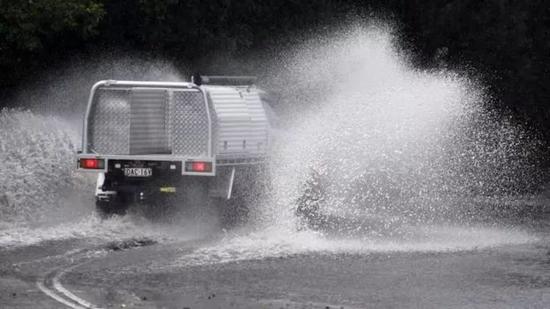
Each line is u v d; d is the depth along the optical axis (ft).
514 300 60.59
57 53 141.38
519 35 177.27
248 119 92.27
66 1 123.44
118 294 58.65
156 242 79.82
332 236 85.81
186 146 89.66
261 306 56.59
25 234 80.33
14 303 55.21
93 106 90.07
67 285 61.00
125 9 139.64
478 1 177.78
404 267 71.67
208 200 88.58
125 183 88.63
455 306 58.44
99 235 81.92
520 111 180.14
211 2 146.61
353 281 65.46
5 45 128.36
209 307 55.93
